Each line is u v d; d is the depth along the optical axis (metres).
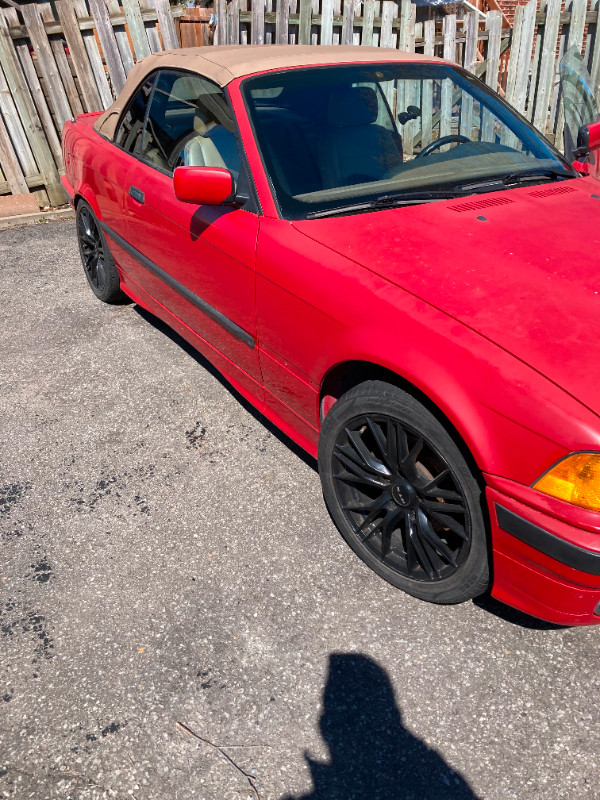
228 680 2.06
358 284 2.17
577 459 1.68
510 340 1.87
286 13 6.92
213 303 2.98
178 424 3.35
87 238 4.53
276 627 2.23
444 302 2.01
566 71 6.07
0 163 6.49
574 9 6.77
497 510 1.86
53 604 2.36
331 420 2.35
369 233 2.36
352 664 2.10
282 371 2.64
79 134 4.40
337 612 2.29
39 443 3.26
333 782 1.78
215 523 2.70
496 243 2.26
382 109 2.92
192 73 3.16
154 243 3.40
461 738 1.88
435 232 2.33
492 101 3.24
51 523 2.74
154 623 2.27
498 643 2.16
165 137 3.32
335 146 2.75
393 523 2.28
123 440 3.25
